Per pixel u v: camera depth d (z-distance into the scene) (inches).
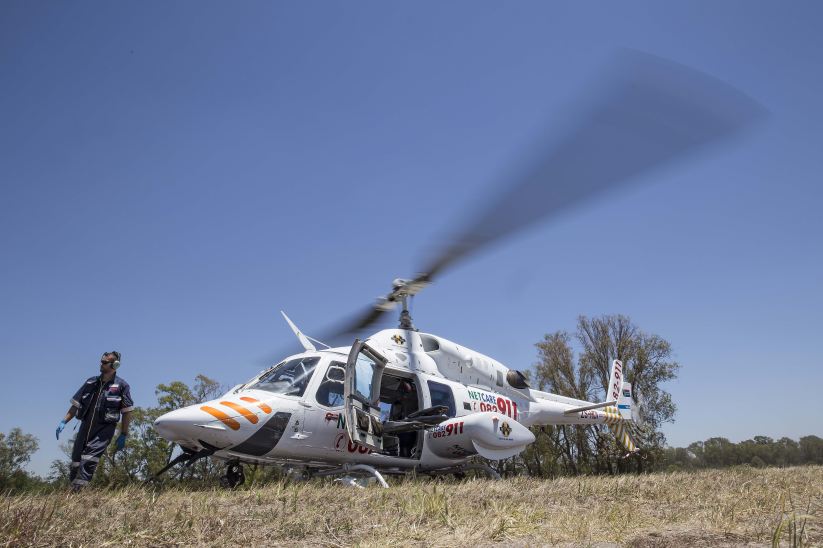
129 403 265.9
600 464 1093.8
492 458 379.9
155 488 243.8
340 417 350.9
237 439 312.7
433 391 396.5
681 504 197.2
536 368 1203.9
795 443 1208.2
